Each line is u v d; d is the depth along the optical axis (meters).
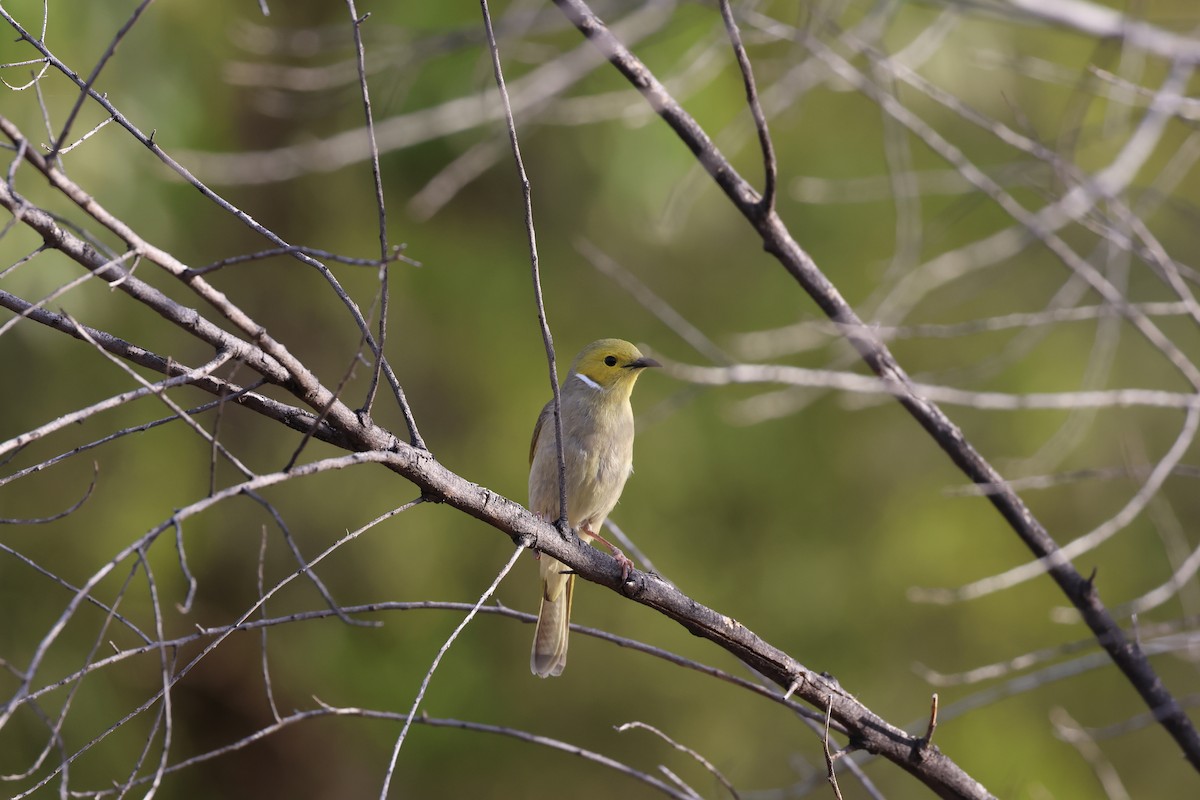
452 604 5.21
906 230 8.31
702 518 16.77
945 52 13.21
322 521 15.56
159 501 14.18
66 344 12.85
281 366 4.54
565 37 13.45
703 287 16.34
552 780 16.27
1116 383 16.44
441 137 14.65
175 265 4.07
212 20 13.57
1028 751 16.03
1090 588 6.61
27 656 13.05
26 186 10.78
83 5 11.31
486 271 15.66
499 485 15.74
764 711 16.56
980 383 16.12
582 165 14.80
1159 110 6.46
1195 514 16.69
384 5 13.88
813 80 8.11
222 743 15.90
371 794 16.08
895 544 16.94
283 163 10.63
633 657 16.59
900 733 5.64
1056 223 6.81
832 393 17.00
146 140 4.27
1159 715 6.61
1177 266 7.32
